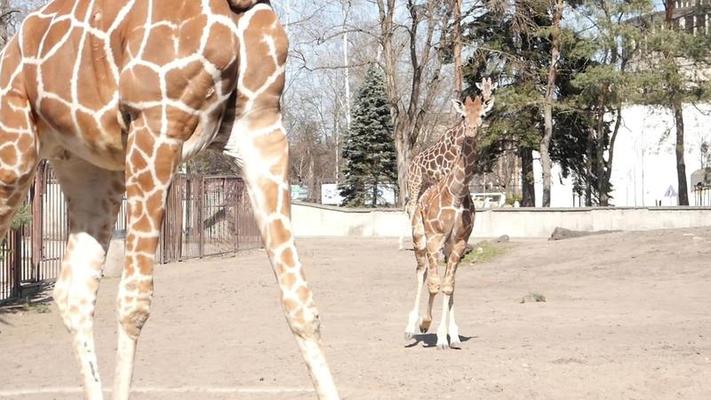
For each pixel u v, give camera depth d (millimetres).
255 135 5082
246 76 5020
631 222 37094
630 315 13117
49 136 5676
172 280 19828
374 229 39438
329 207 40062
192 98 4867
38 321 13328
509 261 22484
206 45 4824
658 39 38688
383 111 55969
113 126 5176
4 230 5859
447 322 10734
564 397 7438
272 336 11609
